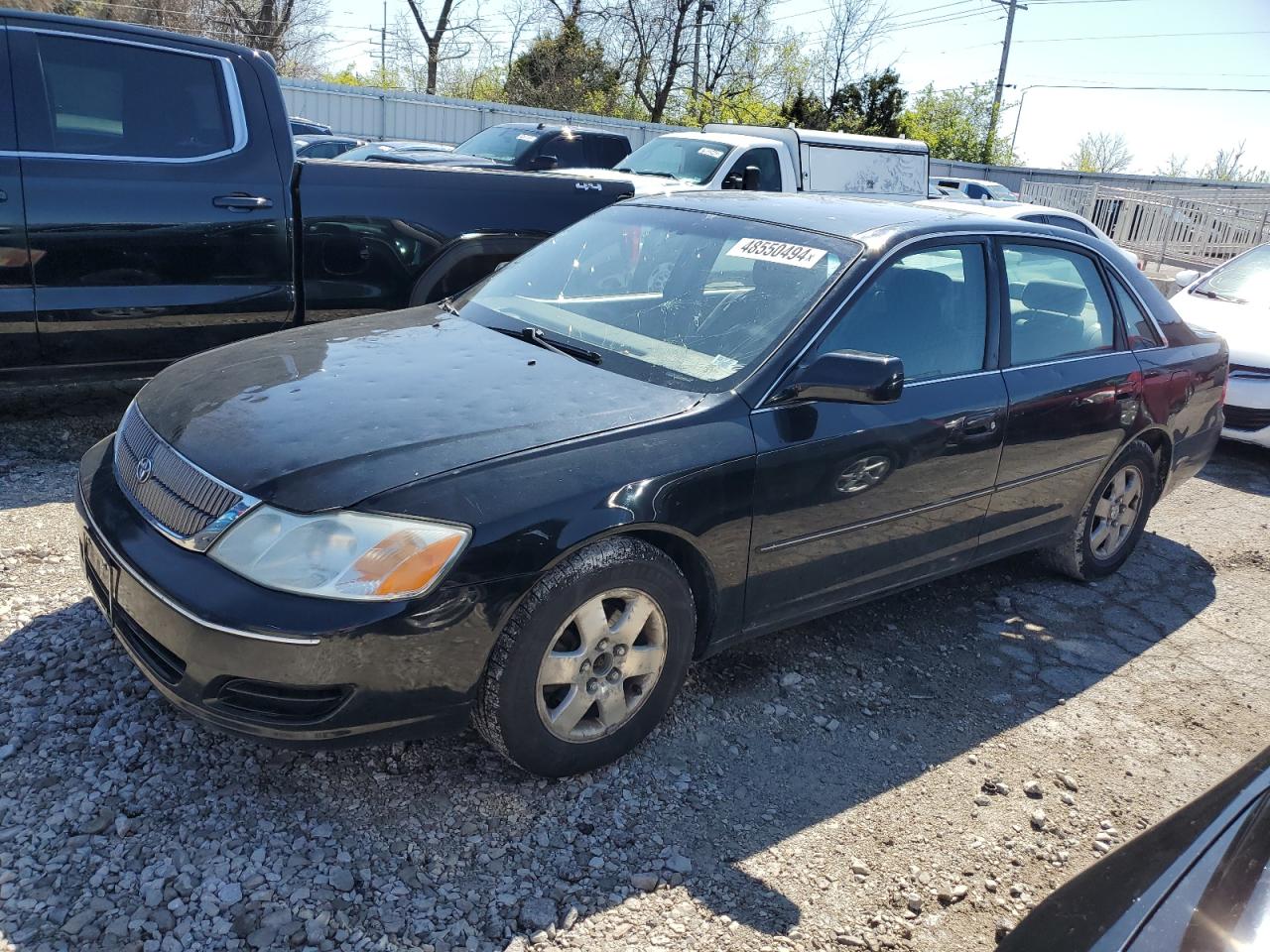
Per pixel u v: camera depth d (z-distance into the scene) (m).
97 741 2.86
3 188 4.48
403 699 2.56
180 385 3.22
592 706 2.96
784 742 3.30
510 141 14.27
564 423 2.91
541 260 4.21
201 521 2.61
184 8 34.03
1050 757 3.42
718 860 2.71
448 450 2.71
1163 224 18.05
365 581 2.47
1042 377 4.07
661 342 3.46
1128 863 1.79
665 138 11.60
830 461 3.29
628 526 2.78
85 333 4.79
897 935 2.54
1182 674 4.11
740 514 3.09
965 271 3.92
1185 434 4.95
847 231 3.74
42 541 4.04
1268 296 8.33
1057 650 4.20
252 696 2.51
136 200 4.78
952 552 3.96
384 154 14.12
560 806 2.84
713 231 3.92
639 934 2.42
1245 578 5.21
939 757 3.34
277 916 2.33
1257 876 1.60
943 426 3.64
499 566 2.58
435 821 2.72
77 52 4.73
